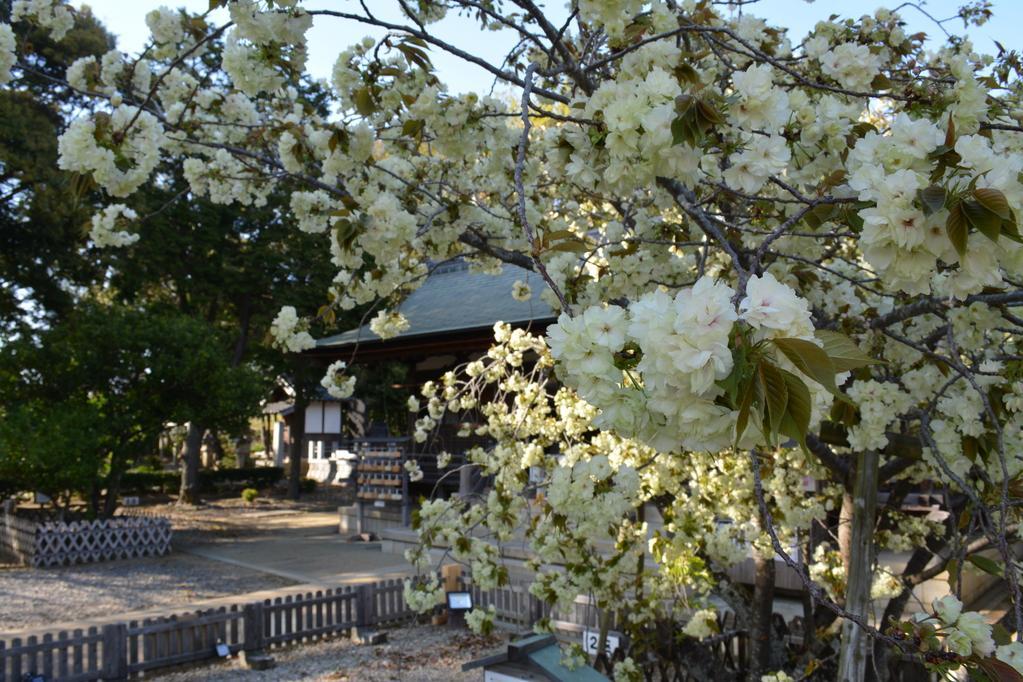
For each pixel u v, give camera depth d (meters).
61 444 12.39
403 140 3.54
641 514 4.90
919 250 1.40
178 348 14.23
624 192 2.12
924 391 2.78
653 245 3.36
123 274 19.56
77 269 17.88
